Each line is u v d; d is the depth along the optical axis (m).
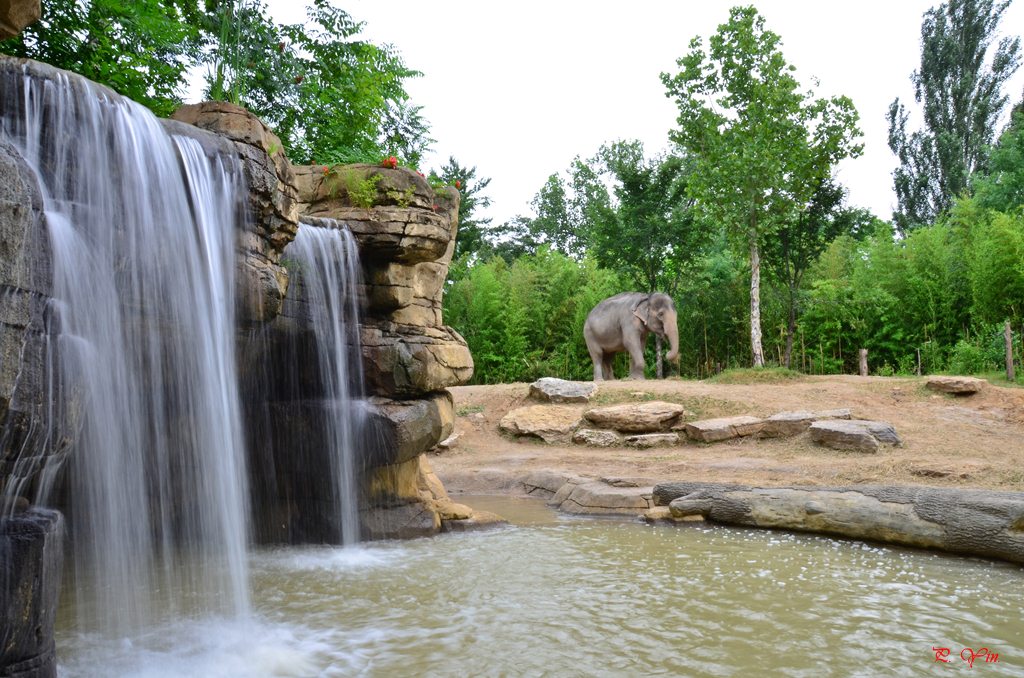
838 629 6.07
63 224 4.70
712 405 18.58
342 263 9.37
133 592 5.86
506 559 8.88
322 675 5.10
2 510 3.85
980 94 46.47
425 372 10.27
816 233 27.23
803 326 29.47
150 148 5.66
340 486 9.66
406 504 10.47
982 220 27.86
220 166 6.36
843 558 8.93
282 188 7.30
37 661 3.74
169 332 5.92
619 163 30.06
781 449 15.23
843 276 30.95
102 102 5.29
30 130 4.81
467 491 15.38
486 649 5.61
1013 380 19.55
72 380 4.14
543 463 16.02
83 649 5.45
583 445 17.48
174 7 10.87
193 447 6.40
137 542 5.87
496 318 31.38
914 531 9.36
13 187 3.38
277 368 9.53
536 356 32.28
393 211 9.56
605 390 20.06
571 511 12.79
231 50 10.72
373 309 10.23
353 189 9.54
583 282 34.84
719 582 7.71
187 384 6.23
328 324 9.24
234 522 6.76
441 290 11.62
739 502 11.20
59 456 4.08
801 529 10.58
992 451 14.06
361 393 10.02
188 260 6.02
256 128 6.85
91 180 5.17
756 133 24.42
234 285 6.61
